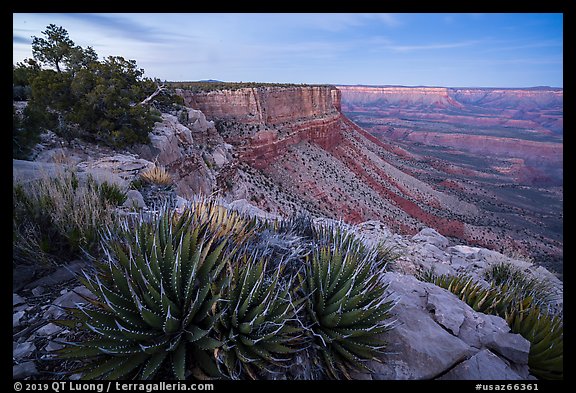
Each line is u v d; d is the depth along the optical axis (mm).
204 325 3004
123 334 2732
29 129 10164
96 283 3102
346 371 3227
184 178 21922
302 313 3531
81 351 2646
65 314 3299
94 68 20672
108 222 4398
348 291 3408
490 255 10094
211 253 3467
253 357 2953
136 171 9992
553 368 4066
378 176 89750
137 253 3307
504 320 4730
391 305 3773
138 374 2746
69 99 16250
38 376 2707
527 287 8102
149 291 2918
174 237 3607
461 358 3641
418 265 7863
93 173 6883
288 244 4125
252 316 3039
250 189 43312
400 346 3633
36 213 4250
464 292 5719
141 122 17875
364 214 61844
